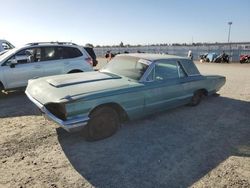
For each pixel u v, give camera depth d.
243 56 29.09
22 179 3.00
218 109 6.27
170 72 5.40
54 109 3.79
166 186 2.94
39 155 3.61
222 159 3.63
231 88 9.34
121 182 3.00
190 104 6.38
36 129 4.61
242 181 3.08
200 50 39.34
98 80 4.57
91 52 11.03
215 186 2.96
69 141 4.11
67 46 8.01
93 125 4.05
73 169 3.26
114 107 4.32
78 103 3.65
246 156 3.74
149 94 4.72
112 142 4.12
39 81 4.64
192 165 3.44
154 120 5.29
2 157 3.51
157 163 3.47
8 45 14.09
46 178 3.03
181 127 4.92
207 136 4.49
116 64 5.47
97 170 3.25
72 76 4.87
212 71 16.77
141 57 5.23
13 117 5.32
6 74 6.83
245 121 5.38
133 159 3.57
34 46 7.34
